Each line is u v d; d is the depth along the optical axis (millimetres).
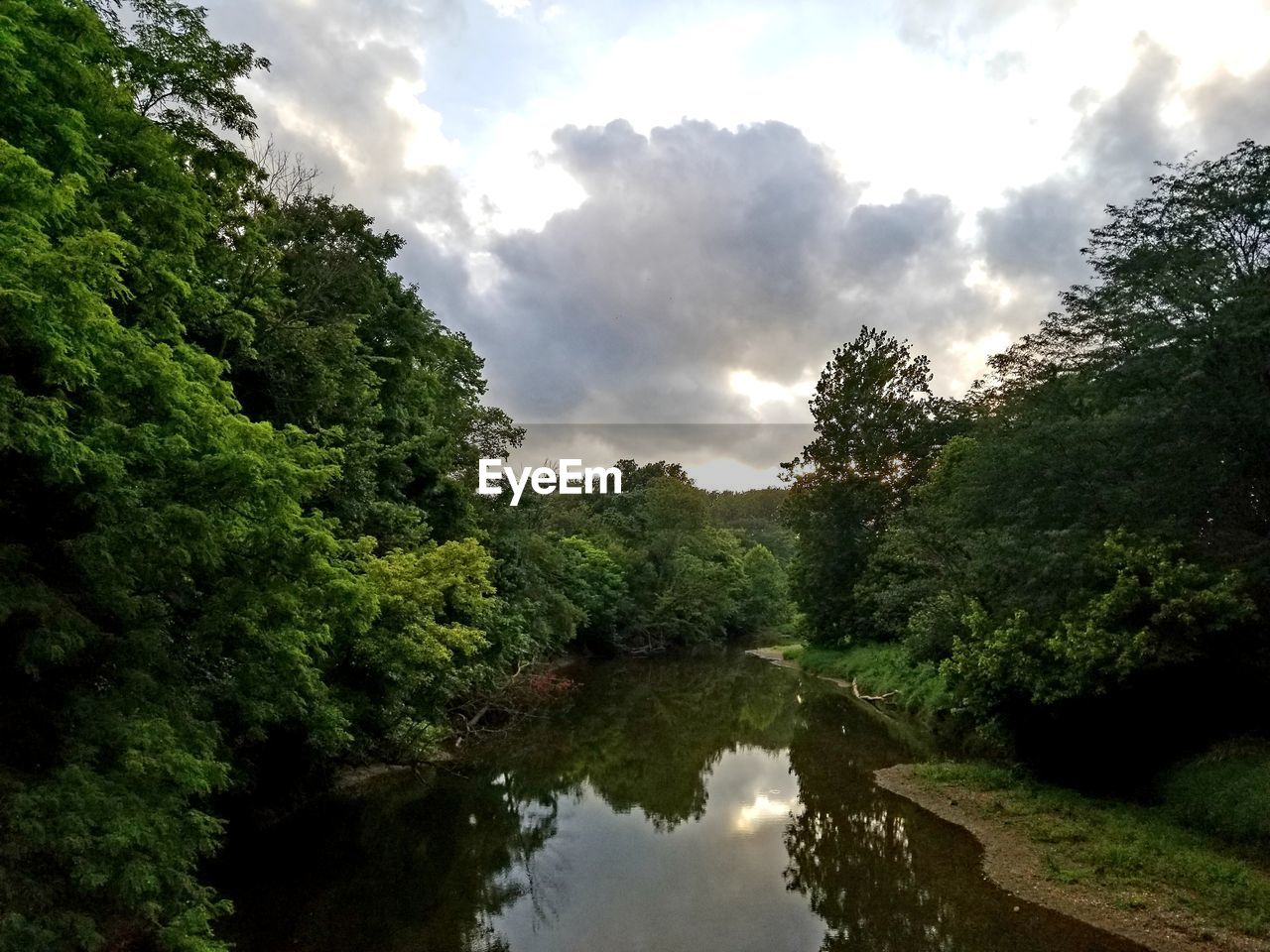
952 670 17094
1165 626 12117
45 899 5605
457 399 29062
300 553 9352
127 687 7023
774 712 28453
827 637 40469
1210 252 13836
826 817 15312
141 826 6203
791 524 41250
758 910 11203
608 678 39094
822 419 39656
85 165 7926
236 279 14336
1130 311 14828
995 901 10828
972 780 16312
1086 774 14938
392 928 10508
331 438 16578
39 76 7656
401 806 16141
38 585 6105
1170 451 13281
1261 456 12961
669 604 53062
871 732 23625
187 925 7195
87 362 6297
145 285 9086
